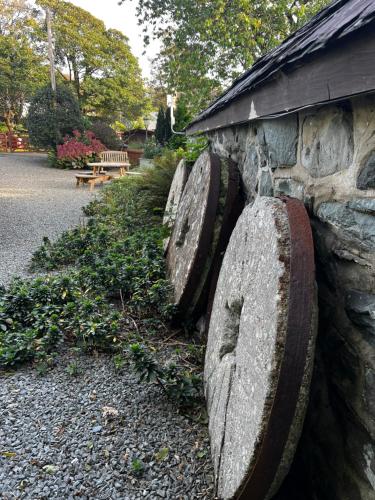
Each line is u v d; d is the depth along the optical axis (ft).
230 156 10.29
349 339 4.12
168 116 48.67
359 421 3.90
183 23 40.09
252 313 4.55
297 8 35.53
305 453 5.12
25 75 78.59
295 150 5.75
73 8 78.54
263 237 4.64
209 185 8.10
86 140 57.11
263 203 5.00
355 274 4.08
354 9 4.38
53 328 8.20
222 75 40.86
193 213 9.37
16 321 9.25
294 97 4.62
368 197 3.86
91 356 8.30
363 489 3.80
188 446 5.76
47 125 56.59
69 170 53.26
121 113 87.10
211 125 11.14
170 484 5.11
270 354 3.77
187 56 41.14
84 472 5.29
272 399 3.70
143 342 8.57
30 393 7.05
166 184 19.53
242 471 4.03
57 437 5.94
